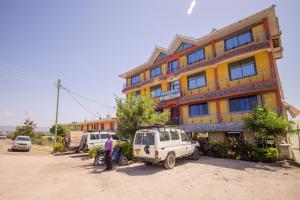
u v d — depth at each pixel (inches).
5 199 249.9
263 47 636.7
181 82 940.0
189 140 531.8
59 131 1840.6
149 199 251.0
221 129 704.4
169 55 1039.0
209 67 805.2
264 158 497.7
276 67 684.1
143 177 364.5
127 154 546.0
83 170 440.5
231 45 761.6
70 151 876.0
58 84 992.9
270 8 625.6
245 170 408.5
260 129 483.2
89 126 1876.2
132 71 1249.4
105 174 394.3
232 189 288.0
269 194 265.9
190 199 250.2
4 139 1824.6
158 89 1081.4
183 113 900.0
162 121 658.2
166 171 411.2
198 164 478.6
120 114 628.7
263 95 645.9
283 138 540.4
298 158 494.0
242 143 561.3
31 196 261.6
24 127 1541.6
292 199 247.6
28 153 821.9
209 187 298.5
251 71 689.6
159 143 422.9
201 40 836.6
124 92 1295.5
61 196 261.7
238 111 706.2
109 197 258.2
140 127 480.4
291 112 716.0
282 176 359.6
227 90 719.1
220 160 533.0
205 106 823.7
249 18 672.4
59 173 409.1
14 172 418.6
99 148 597.9
